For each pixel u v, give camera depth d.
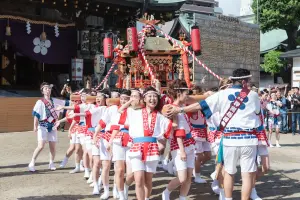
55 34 20.50
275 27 29.20
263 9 28.36
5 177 8.35
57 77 24.02
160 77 9.98
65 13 20.98
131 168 5.76
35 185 7.63
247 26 26.28
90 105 7.74
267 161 6.32
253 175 5.27
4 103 17.70
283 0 27.38
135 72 9.84
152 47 9.77
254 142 5.13
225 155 5.23
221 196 6.23
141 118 5.43
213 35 23.56
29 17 19.45
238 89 5.24
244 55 25.86
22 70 24.14
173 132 5.84
